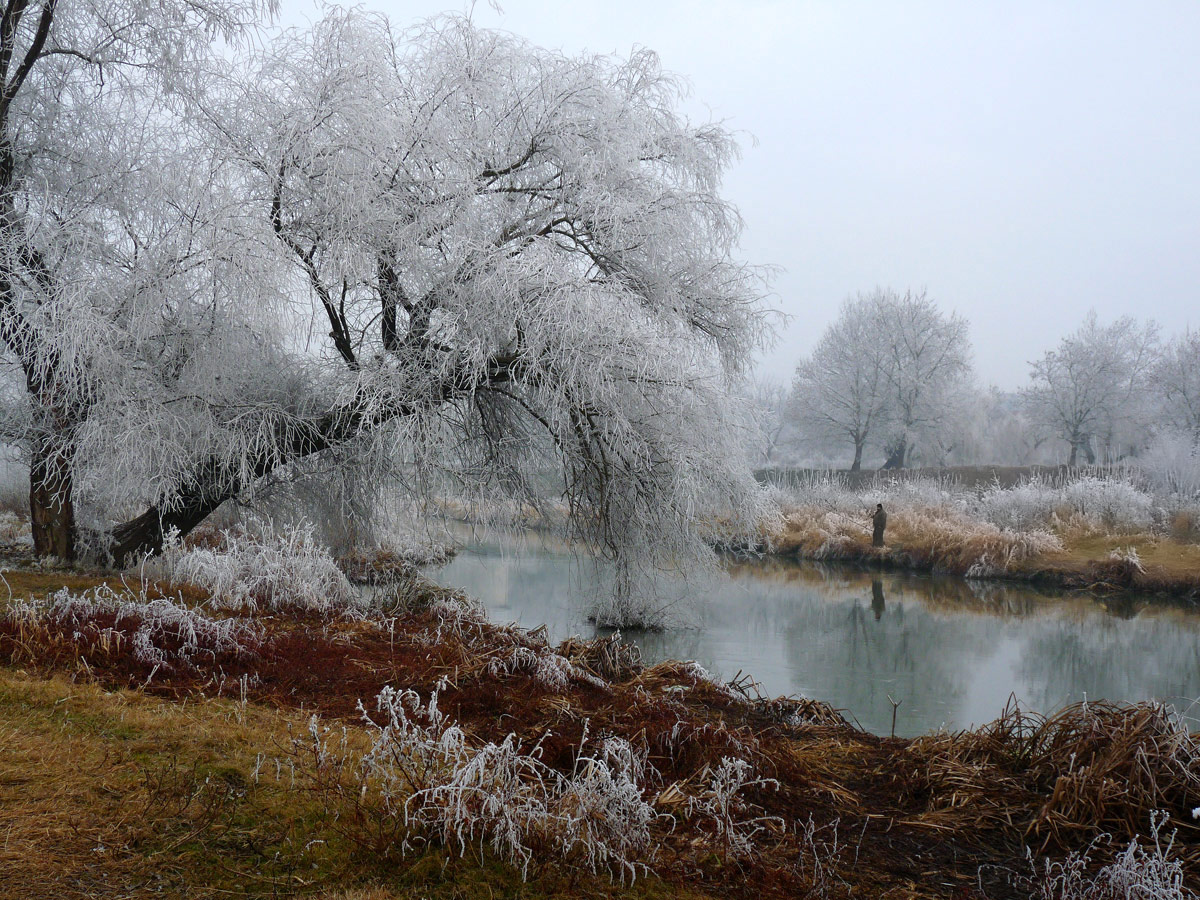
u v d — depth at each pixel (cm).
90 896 277
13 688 466
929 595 1761
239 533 1217
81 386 902
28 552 1072
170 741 419
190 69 1024
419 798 363
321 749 396
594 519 1093
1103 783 442
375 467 1071
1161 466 2764
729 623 1386
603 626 1248
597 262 1046
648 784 430
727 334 1094
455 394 1010
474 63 1015
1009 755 529
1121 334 4375
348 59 977
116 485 898
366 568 1445
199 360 938
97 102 1061
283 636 677
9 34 961
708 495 1067
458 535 1617
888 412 4534
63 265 909
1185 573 1770
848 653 1186
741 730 551
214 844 322
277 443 1018
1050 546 2016
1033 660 1178
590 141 1029
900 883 367
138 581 913
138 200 1005
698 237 1062
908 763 525
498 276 915
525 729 504
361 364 995
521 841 345
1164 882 353
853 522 2439
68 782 359
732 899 334
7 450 1140
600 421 979
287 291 932
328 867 316
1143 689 1021
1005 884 374
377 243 957
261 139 982
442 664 630
